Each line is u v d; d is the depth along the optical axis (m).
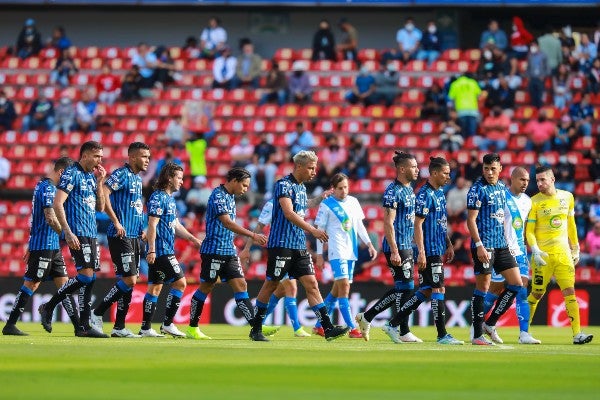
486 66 115.69
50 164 114.00
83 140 115.81
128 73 121.31
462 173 102.12
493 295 60.56
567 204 60.31
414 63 120.31
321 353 44.41
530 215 60.16
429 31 121.00
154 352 43.09
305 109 117.50
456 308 84.88
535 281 60.06
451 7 121.31
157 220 56.75
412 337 56.41
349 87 120.12
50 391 28.56
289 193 51.31
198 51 125.00
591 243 95.81
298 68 118.06
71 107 118.19
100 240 98.69
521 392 30.39
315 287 52.34
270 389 30.08
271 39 127.62
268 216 64.38
